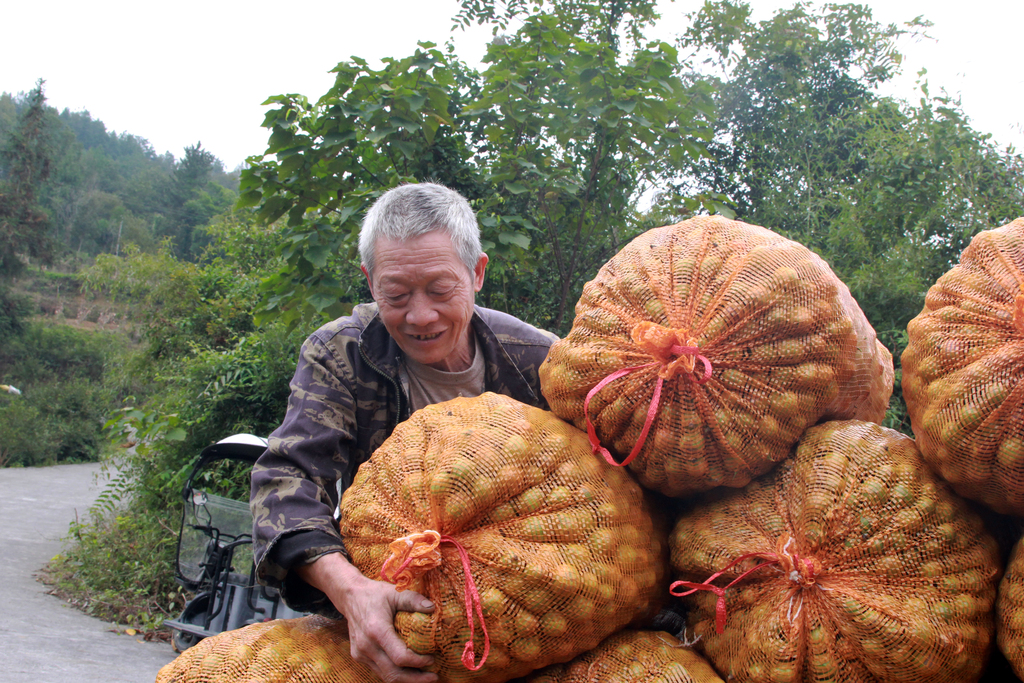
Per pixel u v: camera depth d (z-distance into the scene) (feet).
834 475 4.15
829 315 4.23
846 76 24.70
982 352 3.82
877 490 4.05
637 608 4.51
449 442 4.55
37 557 25.48
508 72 14.66
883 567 3.94
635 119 14.20
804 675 3.97
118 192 223.92
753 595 4.19
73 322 128.98
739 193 23.09
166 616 19.02
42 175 111.14
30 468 56.24
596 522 4.33
